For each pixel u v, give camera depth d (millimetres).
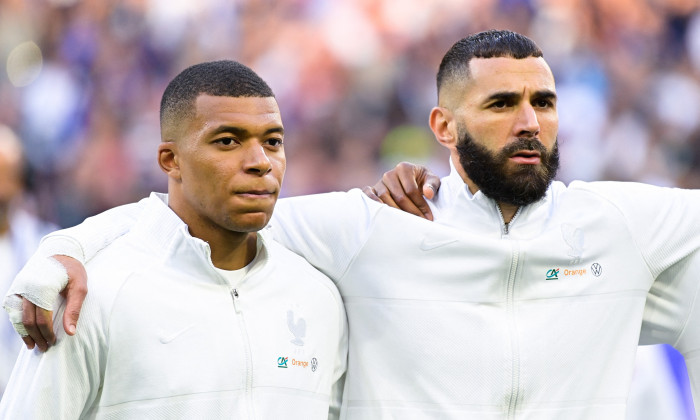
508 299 9625
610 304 9594
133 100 30109
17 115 30094
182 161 8844
